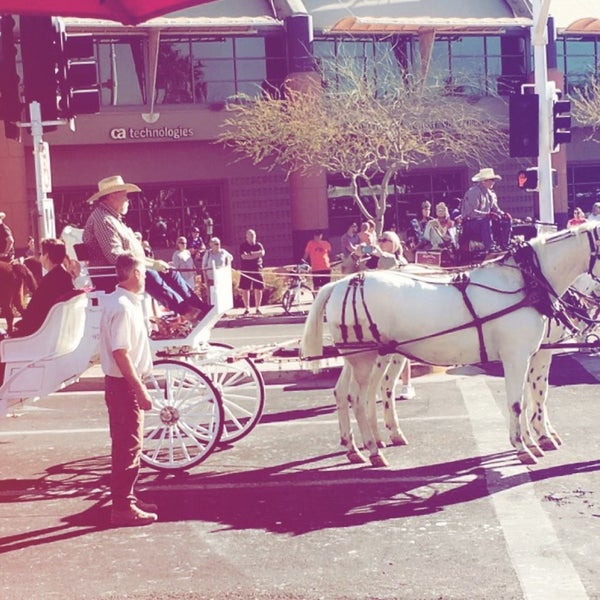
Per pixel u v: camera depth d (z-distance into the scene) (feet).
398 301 35.55
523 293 35.29
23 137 122.83
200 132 131.64
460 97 141.90
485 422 41.01
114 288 35.83
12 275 71.15
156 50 127.85
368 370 35.99
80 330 35.88
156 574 25.96
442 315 35.42
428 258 49.26
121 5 47.39
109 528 29.96
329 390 49.67
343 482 33.68
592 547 26.43
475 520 29.07
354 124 120.78
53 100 43.11
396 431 38.40
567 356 55.57
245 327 84.53
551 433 37.45
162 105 131.13
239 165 135.64
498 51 146.20
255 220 136.77
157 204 133.18
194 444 38.78
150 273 37.19
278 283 99.45
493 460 35.42
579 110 149.59
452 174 146.92
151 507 31.19
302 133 120.98
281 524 29.58
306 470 35.42
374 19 131.95
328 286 36.60
